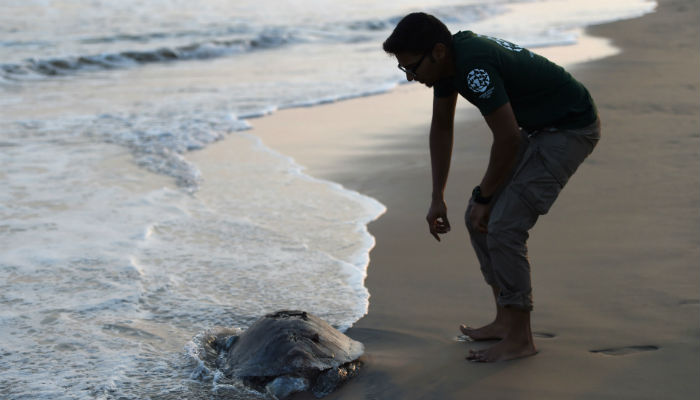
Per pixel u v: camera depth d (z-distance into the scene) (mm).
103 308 3701
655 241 4133
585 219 4578
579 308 3342
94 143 7500
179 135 7820
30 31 18203
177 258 4395
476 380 2777
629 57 12062
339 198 5602
